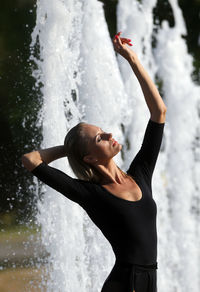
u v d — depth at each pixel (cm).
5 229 1327
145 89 527
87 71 904
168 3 2180
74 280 789
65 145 516
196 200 1364
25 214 1062
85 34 906
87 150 504
